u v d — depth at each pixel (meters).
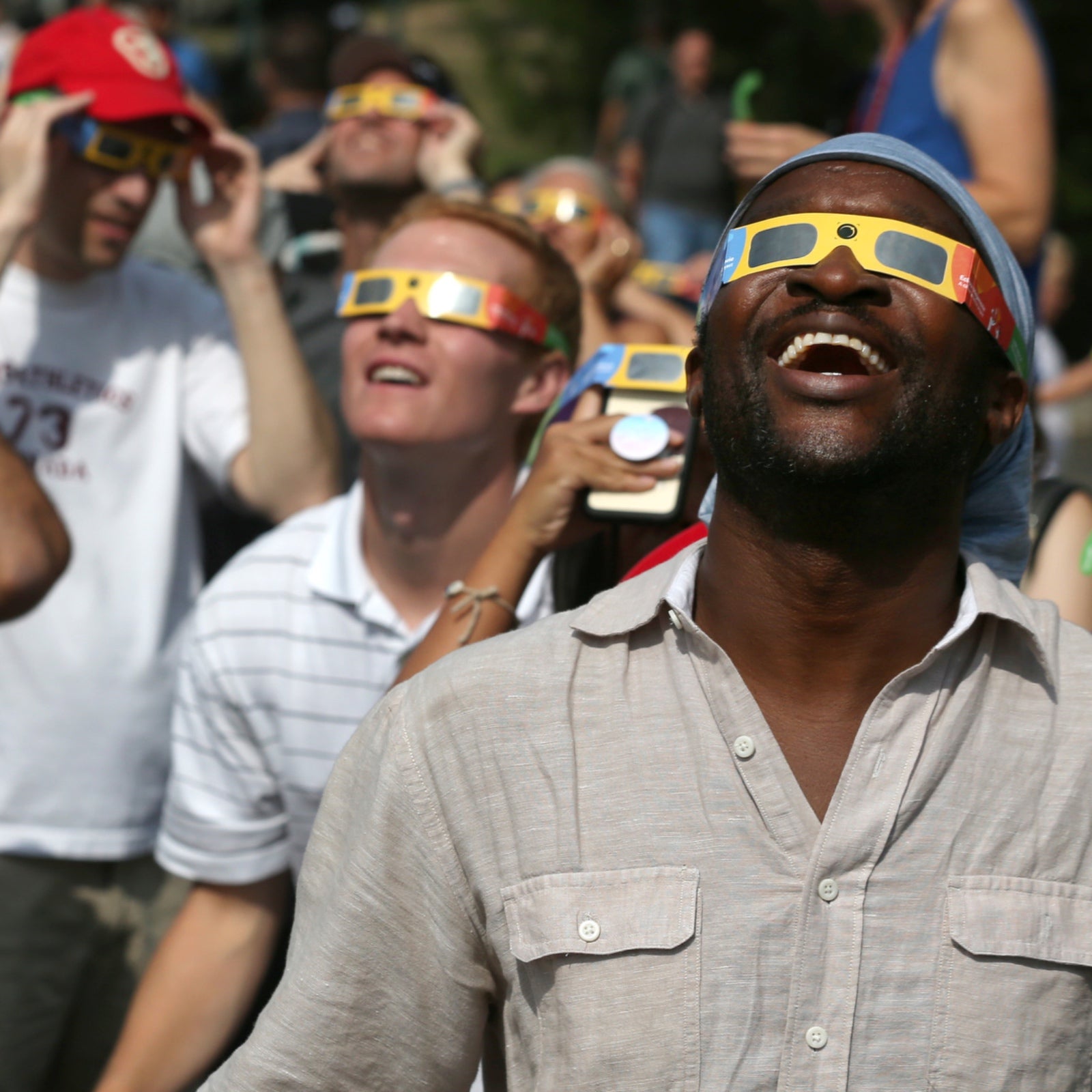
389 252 2.47
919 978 1.25
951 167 2.94
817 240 1.33
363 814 1.41
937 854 1.27
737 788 1.30
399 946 1.39
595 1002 1.27
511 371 2.44
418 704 1.40
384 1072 1.41
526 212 3.93
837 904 1.26
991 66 2.84
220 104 8.42
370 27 16.09
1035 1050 1.24
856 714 1.33
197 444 3.12
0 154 2.88
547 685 1.36
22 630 2.86
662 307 4.14
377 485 2.41
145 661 2.95
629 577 1.68
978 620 1.36
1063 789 1.29
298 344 3.66
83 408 2.98
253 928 2.46
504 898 1.32
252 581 2.46
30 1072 2.88
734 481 1.33
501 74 15.23
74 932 2.91
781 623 1.33
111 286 3.07
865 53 12.90
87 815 2.89
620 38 14.91
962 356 1.33
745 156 2.91
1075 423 11.05
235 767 2.44
